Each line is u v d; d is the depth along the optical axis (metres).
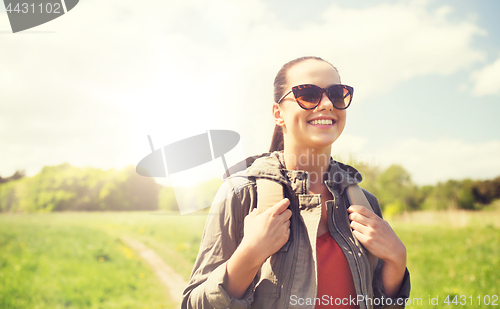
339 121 0.93
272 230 0.80
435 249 6.36
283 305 0.81
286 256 0.84
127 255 7.10
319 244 0.89
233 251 0.91
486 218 10.15
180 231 8.85
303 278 0.83
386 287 0.92
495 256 5.75
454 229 8.70
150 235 9.26
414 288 4.30
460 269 5.08
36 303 4.77
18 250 7.84
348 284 0.85
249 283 0.81
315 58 0.98
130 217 13.19
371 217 0.91
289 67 0.96
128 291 5.15
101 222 12.83
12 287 5.17
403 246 0.89
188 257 6.95
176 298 4.84
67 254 7.25
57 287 5.20
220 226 0.93
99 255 7.09
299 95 0.88
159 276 5.82
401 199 11.56
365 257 0.89
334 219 0.92
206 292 0.81
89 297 4.86
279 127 1.11
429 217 10.65
